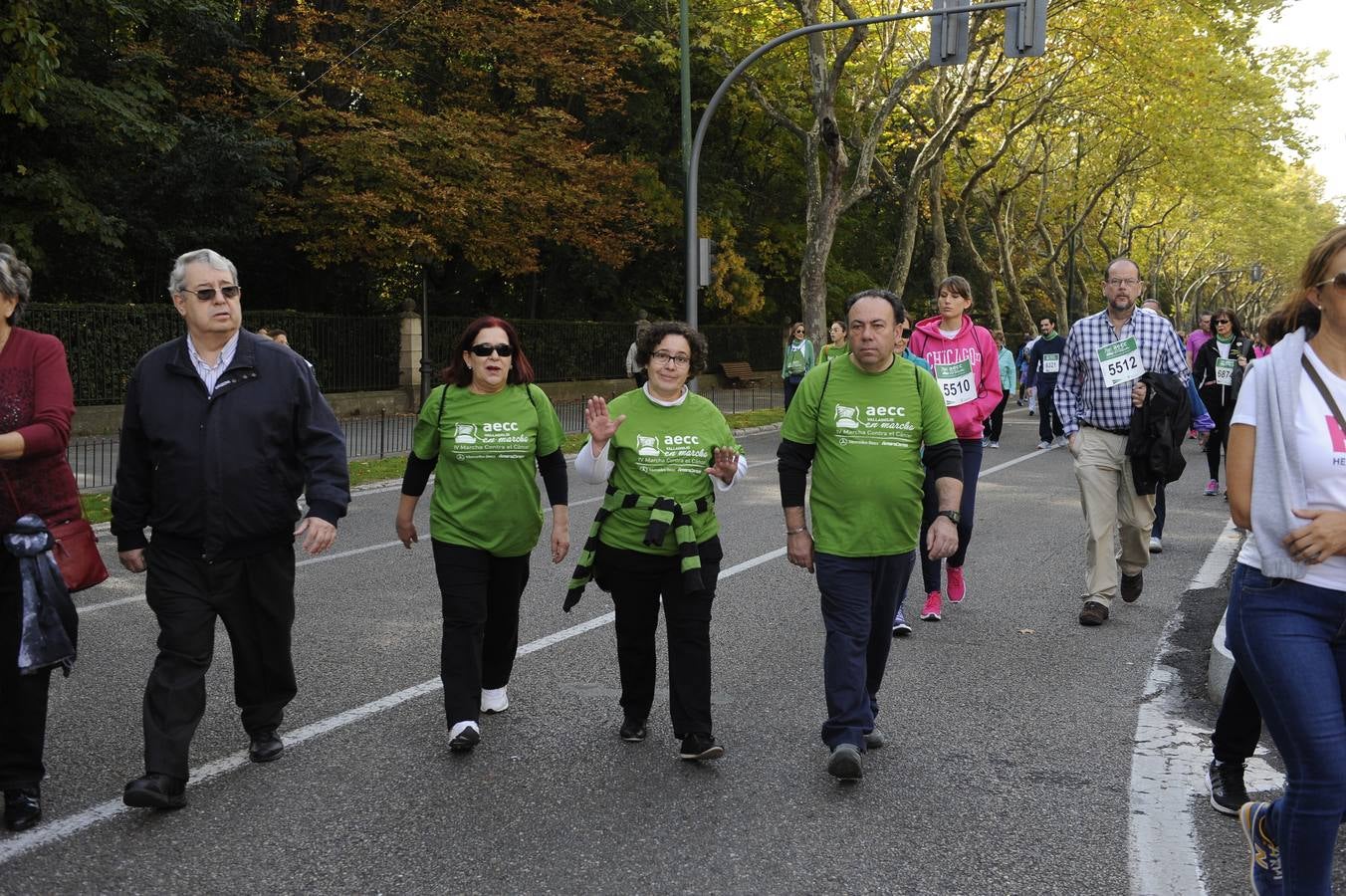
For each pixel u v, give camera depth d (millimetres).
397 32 25953
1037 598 7859
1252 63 29172
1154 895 3549
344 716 5207
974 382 7125
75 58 20391
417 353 25297
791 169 38781
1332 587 2984
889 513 4477
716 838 3924
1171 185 39750
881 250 45906
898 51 29453
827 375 4578
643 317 34375
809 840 3918
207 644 4258
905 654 6398
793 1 24281
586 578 4723
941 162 32906
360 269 28406
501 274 29125
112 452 16609
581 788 4359
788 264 40406
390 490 13820
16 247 18891
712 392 35469
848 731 4391
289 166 25250
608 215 29031
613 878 3615
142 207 22438
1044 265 50281
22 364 4043
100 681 5758
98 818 4047
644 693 4891
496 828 3984
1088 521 7199
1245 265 67750
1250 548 3123
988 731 5102
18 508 3973
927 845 3891
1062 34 27062
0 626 3969
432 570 8680
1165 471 7066
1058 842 3928
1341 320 2998
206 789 4320
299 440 4430
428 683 5734
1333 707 2951
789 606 7504
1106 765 4691
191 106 23469
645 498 4609
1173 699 5598
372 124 24516
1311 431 3010
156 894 3480
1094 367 7172
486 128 25922
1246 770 4633
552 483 4996
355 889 3523
